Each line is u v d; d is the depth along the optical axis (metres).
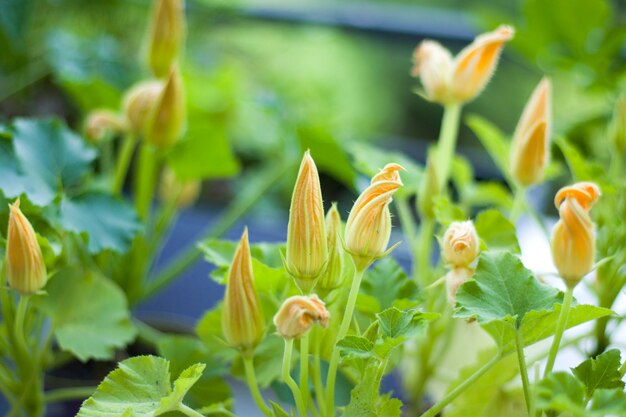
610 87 1.19
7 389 0.90
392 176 0.72
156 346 1.06
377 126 1.64
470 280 0.75
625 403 0.67
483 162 1.50
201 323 0.86
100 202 0.91
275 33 1.66
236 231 1.42
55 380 1.07
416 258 0.96
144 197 1.08
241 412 1.09
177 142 1.00
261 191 1.20
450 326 0.92
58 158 0.92
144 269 1.10
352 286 0.74
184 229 1.48
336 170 1.13
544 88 0.87
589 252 0.71
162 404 0.72
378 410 0.73
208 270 1.39
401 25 1.53
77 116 1.53
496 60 0.93
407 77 1.67
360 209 0.72
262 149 1.52
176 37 1.02
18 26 1.46
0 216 0.84
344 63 1.68
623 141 0.97
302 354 0.75
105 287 0.91
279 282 0.83
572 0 1.16
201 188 1.58
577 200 0.71
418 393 0.94
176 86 0.94
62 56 1.32
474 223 0.86
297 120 1.20
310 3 1.66
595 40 1.20
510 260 0.76
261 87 1.63
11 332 0.86
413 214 1.43
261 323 0.76
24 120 0.92
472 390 0.86
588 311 0.73
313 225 0.72
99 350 0.88
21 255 0.78
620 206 0.90
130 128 1.01
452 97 0.93
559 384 0.67
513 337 0.74
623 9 1.54
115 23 1.55
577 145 1.23
